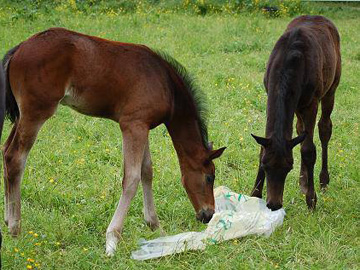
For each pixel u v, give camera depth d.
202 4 13.23
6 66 4.74
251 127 6.89
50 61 4.68
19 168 4.77
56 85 4.70
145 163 4.99
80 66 4.72
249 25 11.78
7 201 4.85
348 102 7.75
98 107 4.86
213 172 4.99
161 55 4.99
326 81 5.64
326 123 5.93
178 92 4.93
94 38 4.82
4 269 4.51
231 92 7.74
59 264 4.64
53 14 11.69
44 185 5.56
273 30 11.48
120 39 9.95
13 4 12.47
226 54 9.62
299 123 5.76
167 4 13.27
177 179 5.76
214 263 4.63
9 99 4.80
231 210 5.19
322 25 5.93
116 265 4.62
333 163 6.20
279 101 5.08
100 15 12.00
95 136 6.58
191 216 5.29
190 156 4.96
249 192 5.71
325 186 5.83
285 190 5.71
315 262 4.69
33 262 4.57
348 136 6.79
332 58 5.72
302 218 5.23
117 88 4.79
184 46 9.77
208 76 8.30
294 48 5.31
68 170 5.83
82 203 5.39
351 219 5.25
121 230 4.80
